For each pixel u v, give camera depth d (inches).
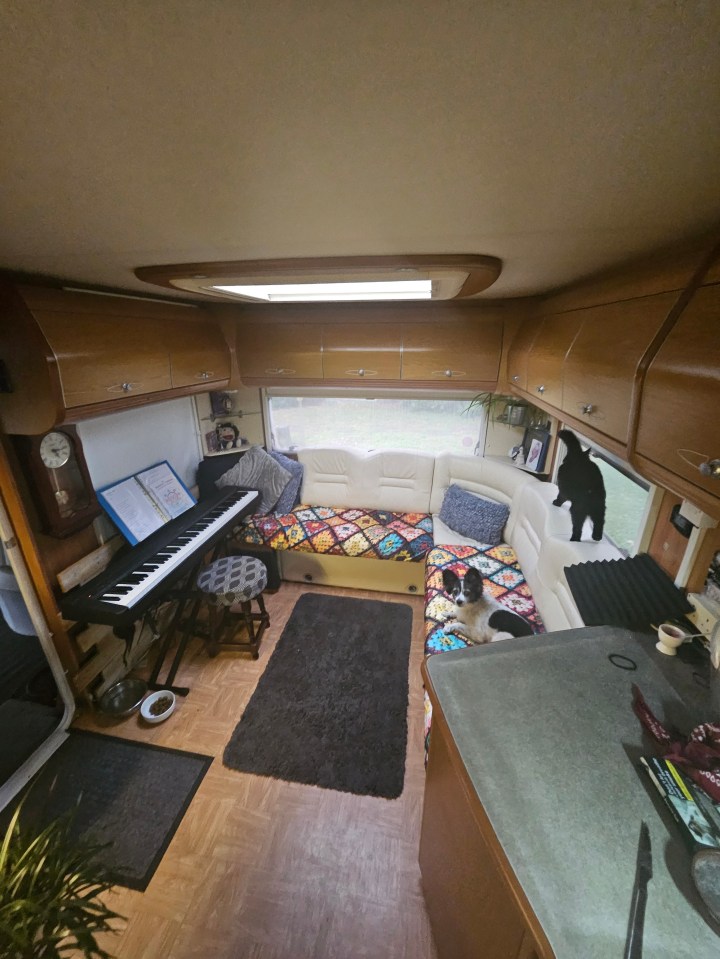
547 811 31.4
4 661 93.7
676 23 12.2
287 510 131.2
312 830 66.6
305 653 102.7
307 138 20.5
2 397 64.8
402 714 86.2
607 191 27.3
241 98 16.9
